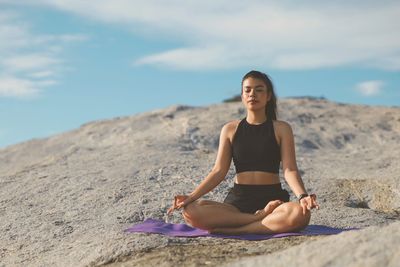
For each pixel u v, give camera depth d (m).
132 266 4.38
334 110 13.62
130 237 5.05
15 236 6.06
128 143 10.62
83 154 9.83
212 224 5.11
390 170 8.41
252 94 5.23
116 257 4.71
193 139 10.81
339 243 3.46
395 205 7.07
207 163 8.54
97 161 9.01
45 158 10.19
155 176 7.81
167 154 9.17
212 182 5.27
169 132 11.38
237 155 5.28
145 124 12.38
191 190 7.23
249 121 5.34
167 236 5.05
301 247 3.56
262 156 5.22
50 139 13.10
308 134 11.59
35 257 5.41
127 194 7.06
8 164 11.67
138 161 8.66
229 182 7.54
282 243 4.69
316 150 10.78
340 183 7.80
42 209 6.82
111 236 5.22
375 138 11.65
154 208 6.53
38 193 7.44
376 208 7.14
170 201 6.80
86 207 6.73
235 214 5.10
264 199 5.20
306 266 3.26
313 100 14.98
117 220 6.19
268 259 3.49
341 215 6.29
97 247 5.02
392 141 11.41
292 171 5.13
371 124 12.45
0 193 7.61
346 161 9.47
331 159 9.73
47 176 8.21
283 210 4.93
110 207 6.66
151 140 10.70
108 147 10.49
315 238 4.81
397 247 3.24
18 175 8.50
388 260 3.13
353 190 7.58
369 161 9.37
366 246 3.32
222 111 12.85
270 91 5.32
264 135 5.24
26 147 12.84
